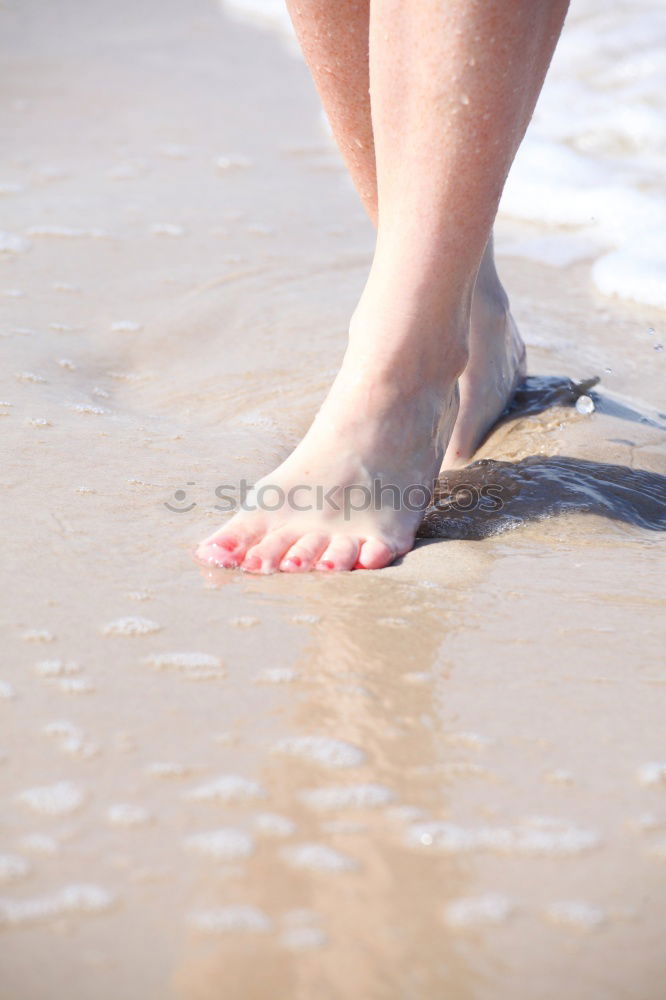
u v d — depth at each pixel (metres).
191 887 1.83
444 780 2.14
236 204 6.86
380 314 3.26
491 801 2.09
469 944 1.75
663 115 8.94
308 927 1.76
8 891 1.80
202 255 5.95
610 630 2.76
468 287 3.29
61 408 4.11
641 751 2.27
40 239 6.02
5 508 3.25
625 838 2.00
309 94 9.66
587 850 1.97
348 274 5.76
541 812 2.06
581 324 5.28
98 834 1.94
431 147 3.04
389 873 1.89
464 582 3.03
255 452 3.84
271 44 11.33
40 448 3.71
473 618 2.81
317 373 4.58
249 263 5.86
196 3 12.92
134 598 2.81
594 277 5.95
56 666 2.47
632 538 3.37
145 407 4.30
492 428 4.08
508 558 3.20
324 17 3.51
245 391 4.42
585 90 9.73
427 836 1.98
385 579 3.04
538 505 3.54
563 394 4.29
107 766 2.13
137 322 5.07
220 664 2.52
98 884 1.83
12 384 4.26
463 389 3.97
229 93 9.54
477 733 2.30
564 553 3.24
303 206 6.90
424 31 2.92
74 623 2.66
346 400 3.29
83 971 1.66
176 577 2.95
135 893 1.81
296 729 2.28
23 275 5.50
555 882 1.89
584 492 3.62
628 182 7.56
